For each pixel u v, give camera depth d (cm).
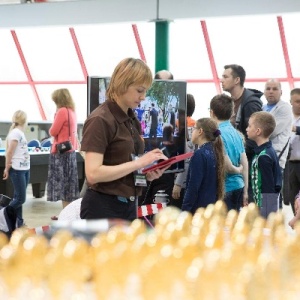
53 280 198
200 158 706
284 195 1124
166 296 188
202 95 2631
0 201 559
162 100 748
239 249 218
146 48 2667
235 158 787
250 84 2553
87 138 462
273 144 937
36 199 1777
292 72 2508
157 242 220
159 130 745
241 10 2014
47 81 2923
